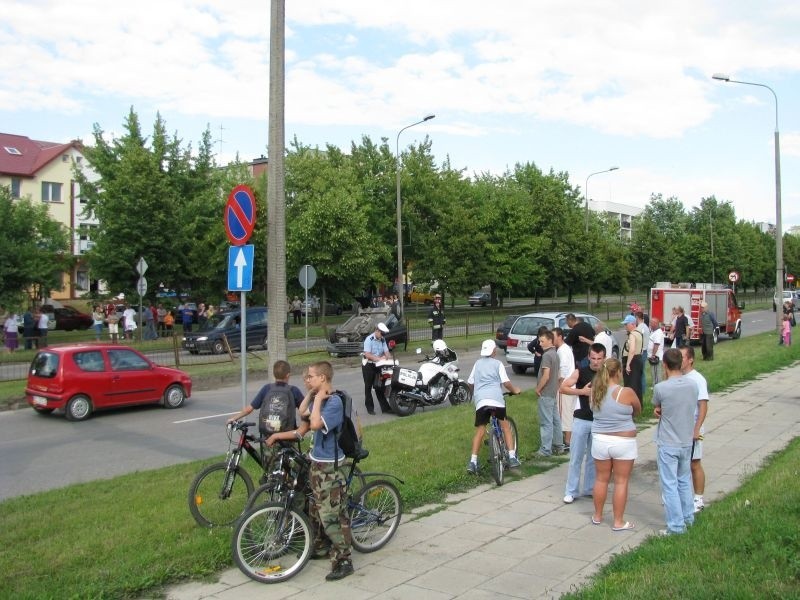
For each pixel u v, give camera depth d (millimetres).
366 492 6156
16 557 5652
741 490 7586
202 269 39844
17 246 33125
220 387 19141
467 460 9125
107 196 34094
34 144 57531
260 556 5570
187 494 7418
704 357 21953
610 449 6602
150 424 13516
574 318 12648
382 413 14391
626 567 5227
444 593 5191
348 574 5570
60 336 33188
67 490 7871
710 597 4387
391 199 46031
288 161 44688
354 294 41500
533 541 6348
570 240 50062
